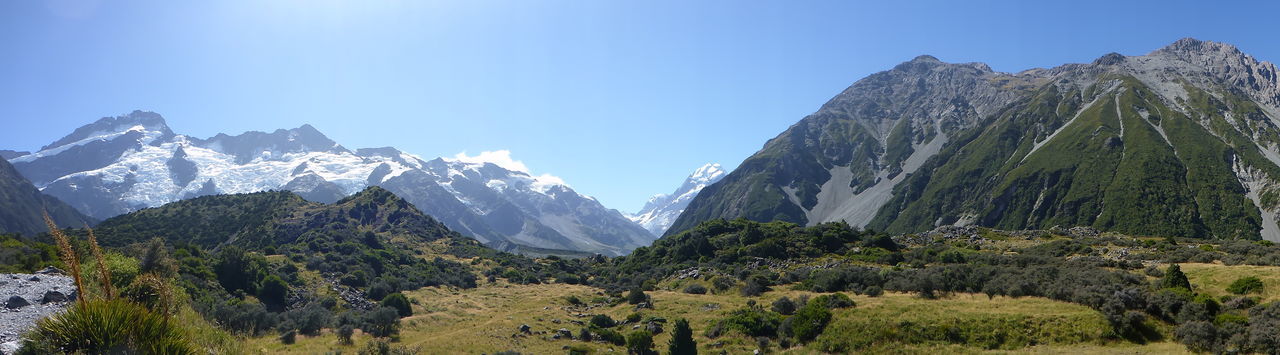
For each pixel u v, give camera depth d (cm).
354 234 14300
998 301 4722
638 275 10512
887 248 9638
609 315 6431
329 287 8312
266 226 14175
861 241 10125
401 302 6769
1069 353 3612
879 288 5728
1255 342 3259
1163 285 4484
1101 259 6384
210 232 14125
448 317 6481
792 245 10050
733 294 7088
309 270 9462
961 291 5325
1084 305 4303
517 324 5619
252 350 2289
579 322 5997
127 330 1399
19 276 2584
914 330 4159
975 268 5953
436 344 4656
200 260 7362
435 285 10138
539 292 9281
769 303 6000
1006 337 3941
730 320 5128
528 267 13600
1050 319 4056
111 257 3131
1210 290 4388
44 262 4125
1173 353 3466
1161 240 9006
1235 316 3631
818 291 6394
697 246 11050
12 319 1933
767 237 10819
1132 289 4222
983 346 3888
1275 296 3881
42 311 2072
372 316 5453
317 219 15250
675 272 9825
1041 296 4775
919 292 5459
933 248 9225
